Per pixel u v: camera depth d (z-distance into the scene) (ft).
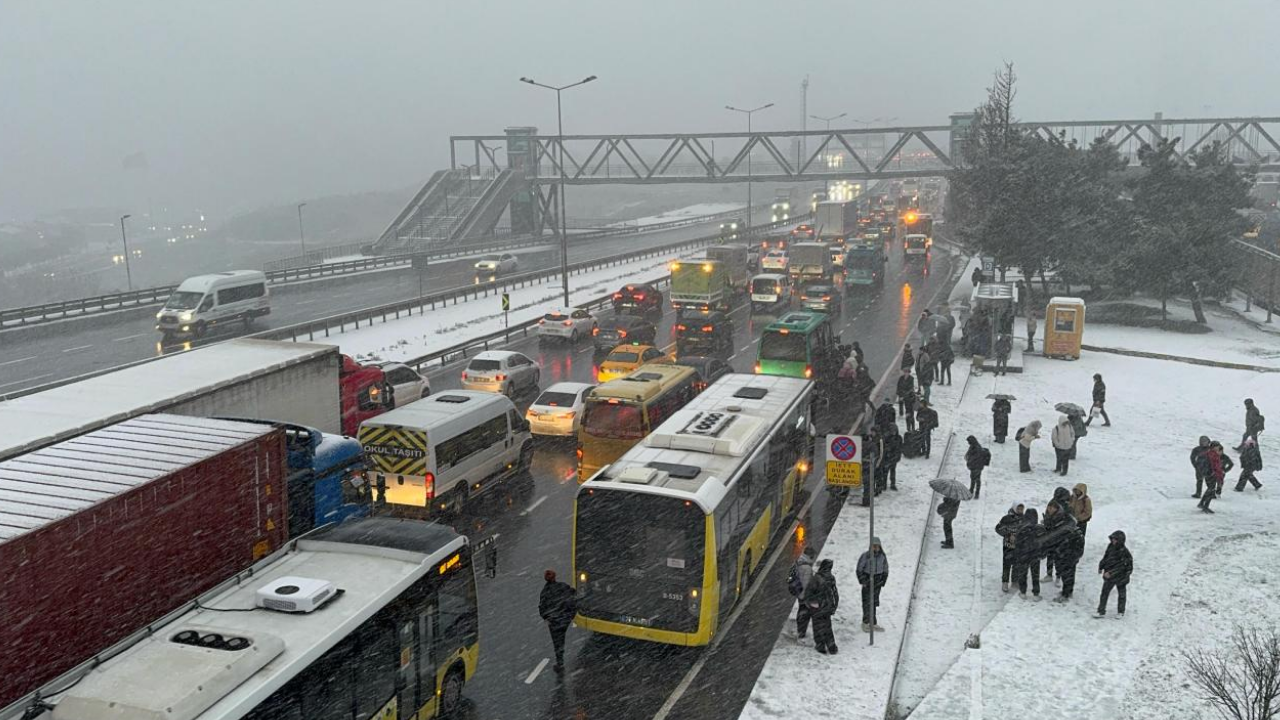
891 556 57.11
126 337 143.84
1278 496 69.56
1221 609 48.93
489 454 68.69
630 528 45.11
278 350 63.93
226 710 26.03
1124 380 111.24
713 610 44.96
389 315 163.12
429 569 36.73
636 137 311.06
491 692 42.70
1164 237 142.61
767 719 39.37
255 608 31.96
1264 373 114.62
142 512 34.47
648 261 255.09
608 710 41.24
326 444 49.65
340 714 31.12
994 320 119.24
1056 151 167.53
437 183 347.36
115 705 25.07
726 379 71.15
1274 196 362.53
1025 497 69.15
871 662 44.39
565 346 134.31
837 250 216.74
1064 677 42.57
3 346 135.54
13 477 35.14
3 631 29.40
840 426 88.94
